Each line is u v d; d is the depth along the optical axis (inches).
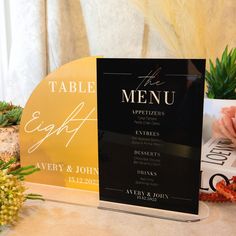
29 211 20.5
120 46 32.0
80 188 22.9
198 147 19.0
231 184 20.6
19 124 24.3
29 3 30.3
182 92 18.7
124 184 20.7
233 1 30.0
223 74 23.6
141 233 18.5
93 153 22.2
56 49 31.3
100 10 31.4
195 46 31.0
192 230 18.7
